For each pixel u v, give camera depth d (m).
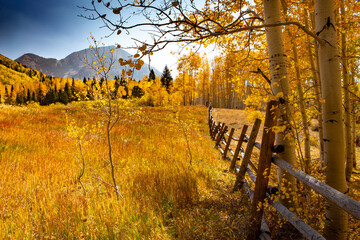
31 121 10.98
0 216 2.89
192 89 44.75
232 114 27.02
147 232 2.62
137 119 15.14
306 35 5.02
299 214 2.47
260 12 4.62
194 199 3.56
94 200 3.35
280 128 2.38
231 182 4.55
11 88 100.38
